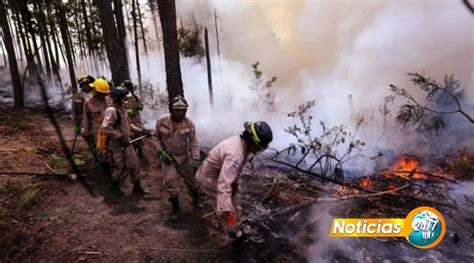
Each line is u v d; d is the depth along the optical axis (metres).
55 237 3.10
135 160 4.04
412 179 4.89
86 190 4.22
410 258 3.04
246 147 2.56
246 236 3.29
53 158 4.77
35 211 3.50
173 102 3.25
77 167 4.88
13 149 5.19
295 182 4.41
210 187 2.85
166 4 5.86
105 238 3.16
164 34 6.00
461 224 3.57
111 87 5.08
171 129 3.38
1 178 4.05
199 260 2.91
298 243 3.23
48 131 7.09
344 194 4.37
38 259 2.78
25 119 8.04
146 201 4.03
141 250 3.00
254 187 4.61
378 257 3.05
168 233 3.30
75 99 4.88
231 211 2.44
